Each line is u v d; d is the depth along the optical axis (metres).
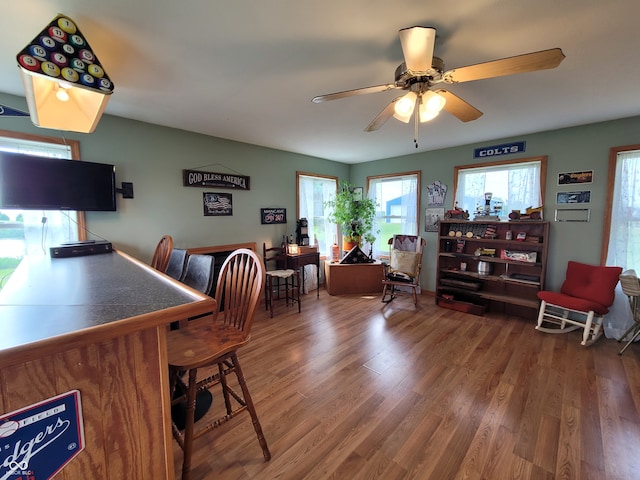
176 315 0.86
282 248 4.13
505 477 1.37
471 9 1.34
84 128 1.72
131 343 0.83
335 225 5.32
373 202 4.93
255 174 3.97
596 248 3.09
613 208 2.98
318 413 1.81
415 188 4.58
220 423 1.38
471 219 3.98
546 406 1.86
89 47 1.35
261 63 1.81
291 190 4.46
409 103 1.77
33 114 1.54
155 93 2.23
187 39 1.56
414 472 1.40
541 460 1.46
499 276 3.60
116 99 2.34
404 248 4.29
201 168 3.40
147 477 0.90
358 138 3.61
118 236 2.80
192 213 3.35
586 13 1.37
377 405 1.88
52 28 1.25
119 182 2.78
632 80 2.05
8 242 2.32
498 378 2.19
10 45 1.58
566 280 3.14
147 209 2.98
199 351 1.26
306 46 1.64
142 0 1.25
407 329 3.13
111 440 0.83
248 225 3.93
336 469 1.42
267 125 3.06
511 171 3.65
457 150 4.06
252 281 1.42
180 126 3.09
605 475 1.37
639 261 2.87
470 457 1.48
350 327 3.19
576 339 2.88
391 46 1.64
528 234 3.51
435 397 1.96
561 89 2.21
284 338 2.90
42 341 0.63
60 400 0.74
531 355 2.54
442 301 3.90
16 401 0.68
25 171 2.17
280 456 1.50
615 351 2.62
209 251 3.48
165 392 0.91
